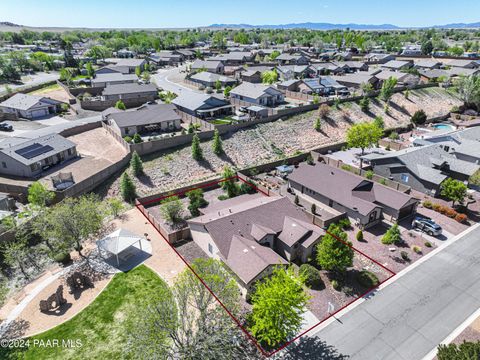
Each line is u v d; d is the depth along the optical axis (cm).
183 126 7338
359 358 2538
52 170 5431
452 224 4312
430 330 2772
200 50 19525
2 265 3588
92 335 2698
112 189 5078
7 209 4316
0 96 9194
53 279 3359
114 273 3400
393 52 19638
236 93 9150
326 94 10031
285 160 6041
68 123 7619
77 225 3547
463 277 3372
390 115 8950
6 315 2925
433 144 6094
